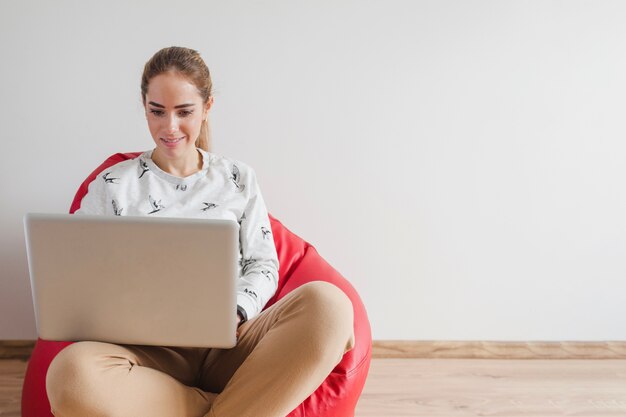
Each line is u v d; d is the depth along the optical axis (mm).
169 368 1376
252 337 1365
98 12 1942
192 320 1195
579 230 2205
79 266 1140
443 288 2238
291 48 2016
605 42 2062
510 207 2178
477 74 2066
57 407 1157
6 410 1825
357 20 2008
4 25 1926
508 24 2035
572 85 2088
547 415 1899
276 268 1585
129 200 1542
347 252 2195
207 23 1979
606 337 2270
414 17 2016
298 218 2158
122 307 1182
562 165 2148
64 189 2072
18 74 1966
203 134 1670
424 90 2072
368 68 2045
